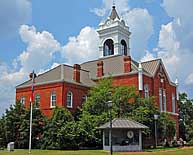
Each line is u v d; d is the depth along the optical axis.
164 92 66.69
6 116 51.62
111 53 73.50
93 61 72.62
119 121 45.22
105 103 52.44
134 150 44.06
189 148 49.50
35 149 46.66
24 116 50.81
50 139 47.56
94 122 48.88
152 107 53.06
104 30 74.38
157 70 65.06
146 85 60.38
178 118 78.44
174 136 60.03
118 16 75.31
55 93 57.91
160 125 52.69
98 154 35.78
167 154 35.84
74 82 59.22
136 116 50.09
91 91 56.72
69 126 47.09
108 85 55.38
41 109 58.94
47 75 62.16
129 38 76.69
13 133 50.84
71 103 57.81
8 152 39.88
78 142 47.09
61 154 35.56
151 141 54.25
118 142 44.56
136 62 67.75
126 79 60.38
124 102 52.75
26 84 63.62
